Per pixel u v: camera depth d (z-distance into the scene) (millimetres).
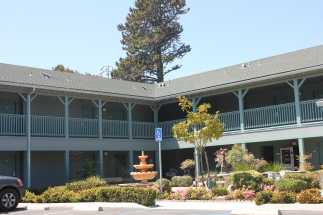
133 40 62031
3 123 25859
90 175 29500
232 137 28844
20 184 18812
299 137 25844
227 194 20609
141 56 62250
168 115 35500
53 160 30844
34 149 26891
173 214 15711
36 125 27266
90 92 29234
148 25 62781
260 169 25703
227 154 27031
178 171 34781
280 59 29375
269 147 30453
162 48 62656
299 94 27344
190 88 31531
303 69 25125
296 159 28875
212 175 26125
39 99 30078
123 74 61938
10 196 18375
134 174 24328
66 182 27922
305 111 25828
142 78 61719
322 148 27797
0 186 18172
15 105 28797
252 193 19453
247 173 21359
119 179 30922
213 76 32156
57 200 21062
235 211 15688
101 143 30125
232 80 28891
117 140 31000
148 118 35812
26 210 18688
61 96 28844
